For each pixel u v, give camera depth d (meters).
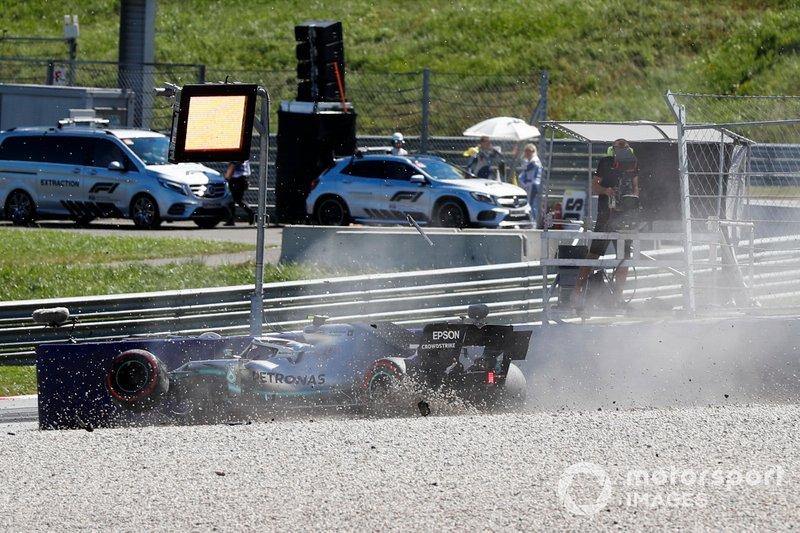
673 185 48.94
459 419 34.53
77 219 94.19
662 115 118.69
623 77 127.94
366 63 140.38
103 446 31.56
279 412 38.62
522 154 101.50
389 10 155.38
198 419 39.12
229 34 151.25
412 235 68.38
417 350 37.41
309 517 24.09
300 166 95.56
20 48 153.00
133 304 54.47
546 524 23.34
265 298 55.66
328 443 30.95
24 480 27.84
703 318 43.34
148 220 91.50
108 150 93.44
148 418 39.41
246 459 29.38
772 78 121.38
